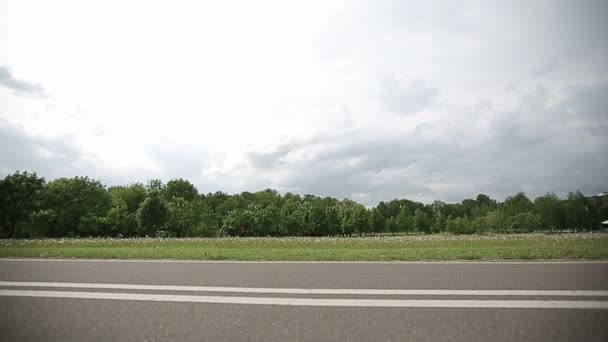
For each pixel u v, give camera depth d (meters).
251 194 123.00
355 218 74.25
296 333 4.34
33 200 54.19
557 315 4.89
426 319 4.81
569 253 12.29
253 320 4.88
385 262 11.38
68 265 11.05
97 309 5.52
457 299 5.86
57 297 6.34
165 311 5.37
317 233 65.81
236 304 5.75
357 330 4.41
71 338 4.27
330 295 6.29
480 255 12.24
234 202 102.19
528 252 12.70
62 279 8.22
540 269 9.14
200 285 7.34
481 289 6.60
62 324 4.79
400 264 10.76
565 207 78.38
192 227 58.62
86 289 7.01
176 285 7.36
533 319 4.73
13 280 8.12
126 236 59.38
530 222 74.56
